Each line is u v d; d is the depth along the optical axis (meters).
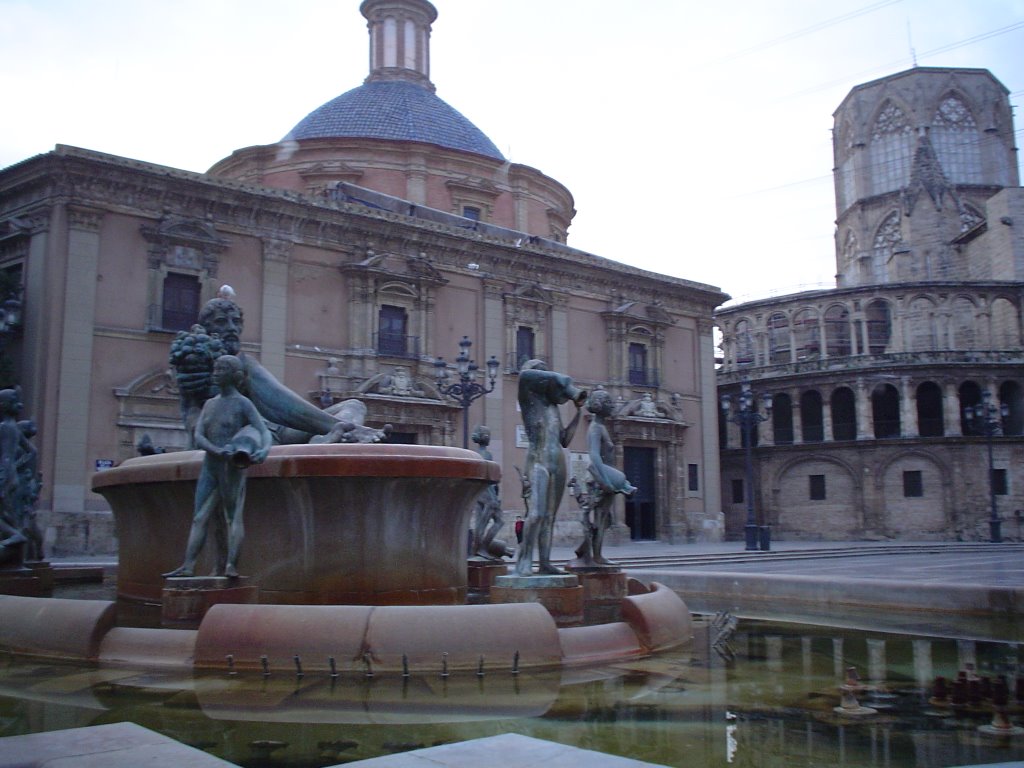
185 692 5.96
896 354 52.28
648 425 45.19
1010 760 4.60
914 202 74.06
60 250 29.67
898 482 50.88
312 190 43.81
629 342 45.91
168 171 31.31
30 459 11.01
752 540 37.00
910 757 4.66
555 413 8.80
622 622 8.03
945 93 79.88
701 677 6.97
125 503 10.13
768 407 39.34
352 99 47.75
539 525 8.36
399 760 3.70
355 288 36.28
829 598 13.88
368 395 35.12
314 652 6.53
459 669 6.59
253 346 33.66
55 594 11.13
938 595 12.77
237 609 6.81
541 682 6.44
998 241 64.75
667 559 29.66
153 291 31.36
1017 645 9.34
